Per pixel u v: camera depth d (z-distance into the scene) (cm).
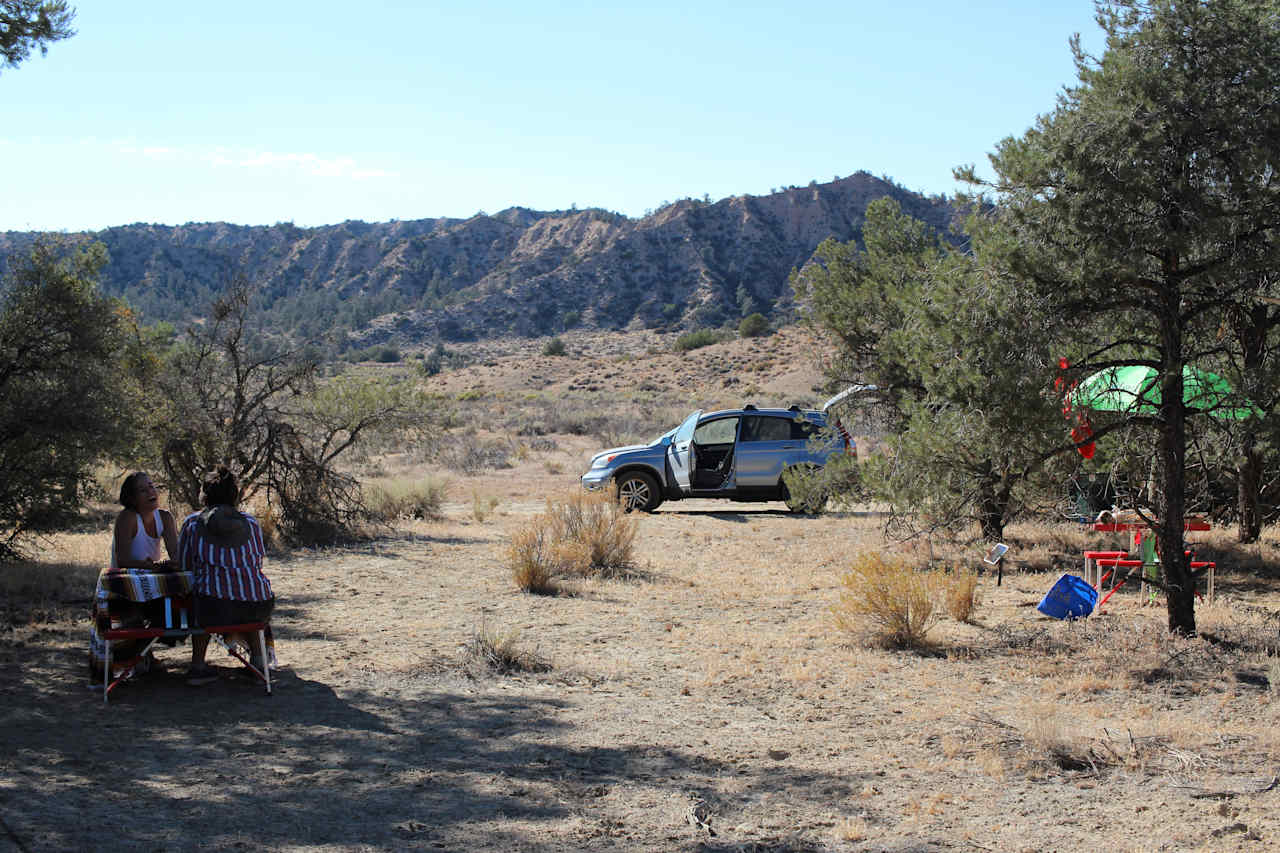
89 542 1270
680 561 1288
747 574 1191
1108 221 761
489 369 9525
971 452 923
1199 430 920
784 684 722
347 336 18462
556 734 609
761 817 485
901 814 489
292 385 1456
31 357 1048
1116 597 1025
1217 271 765
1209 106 755
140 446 1218
